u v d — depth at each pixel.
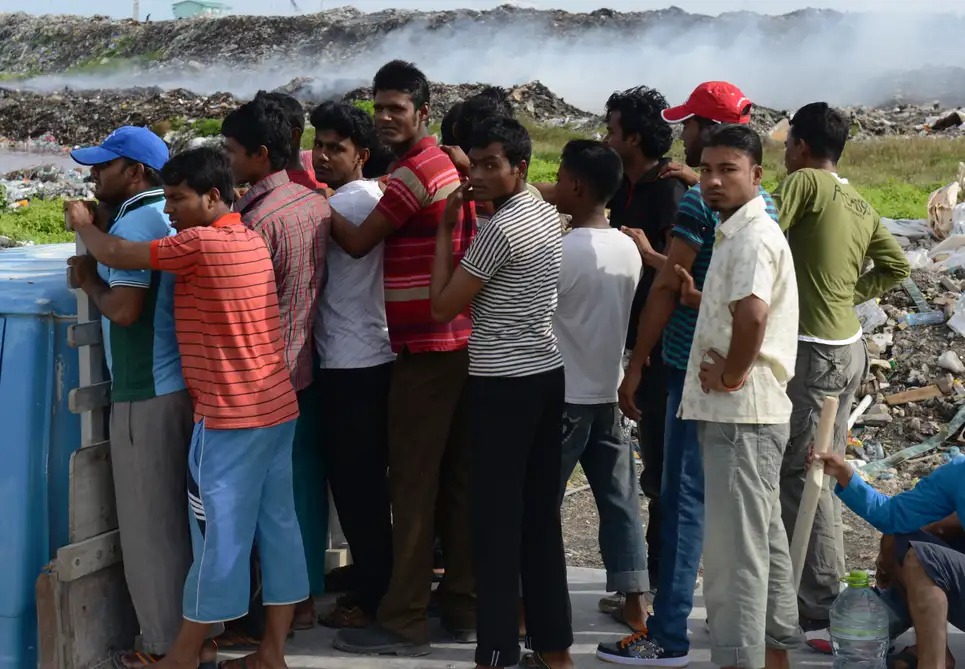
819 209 4.68
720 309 3.95
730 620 3.96
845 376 4.73
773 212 4.31
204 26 83.19
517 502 4.13
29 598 4.44
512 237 3.98
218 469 4.10
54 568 4.25
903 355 9.20
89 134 37.47
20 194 23.03
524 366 4.06
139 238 4.16
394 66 4.68
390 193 4.48
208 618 4.13
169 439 4.30
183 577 4.38
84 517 4.32
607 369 4.71
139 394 4.25
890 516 4.22
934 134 30.81
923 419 8.57
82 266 4.20
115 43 84.31
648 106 5.12
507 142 4.01
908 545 4.18
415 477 4.62
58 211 18.84
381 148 5.47
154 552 4.31
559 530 4.33
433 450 4.62
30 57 88.62
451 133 5.23
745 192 3.93
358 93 41.25
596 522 7.02
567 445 4.71
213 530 4.11
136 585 4.34
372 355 4.75
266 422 4.15
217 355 4.08
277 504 4.33
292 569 4.35
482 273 4.00
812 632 4.86
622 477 4.80
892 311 9.71
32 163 32.34
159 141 4.46
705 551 4.05
